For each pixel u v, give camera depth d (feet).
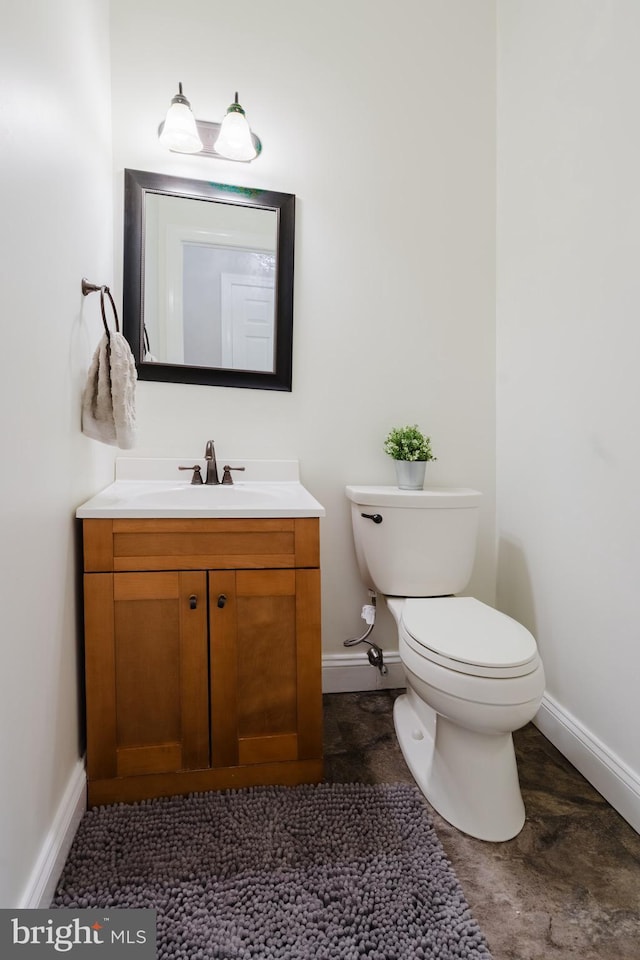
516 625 4.03
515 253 5.61
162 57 5.23
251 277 5.48
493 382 6.07
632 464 3.78
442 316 5.92
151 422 5.34
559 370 4.75
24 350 2.73
